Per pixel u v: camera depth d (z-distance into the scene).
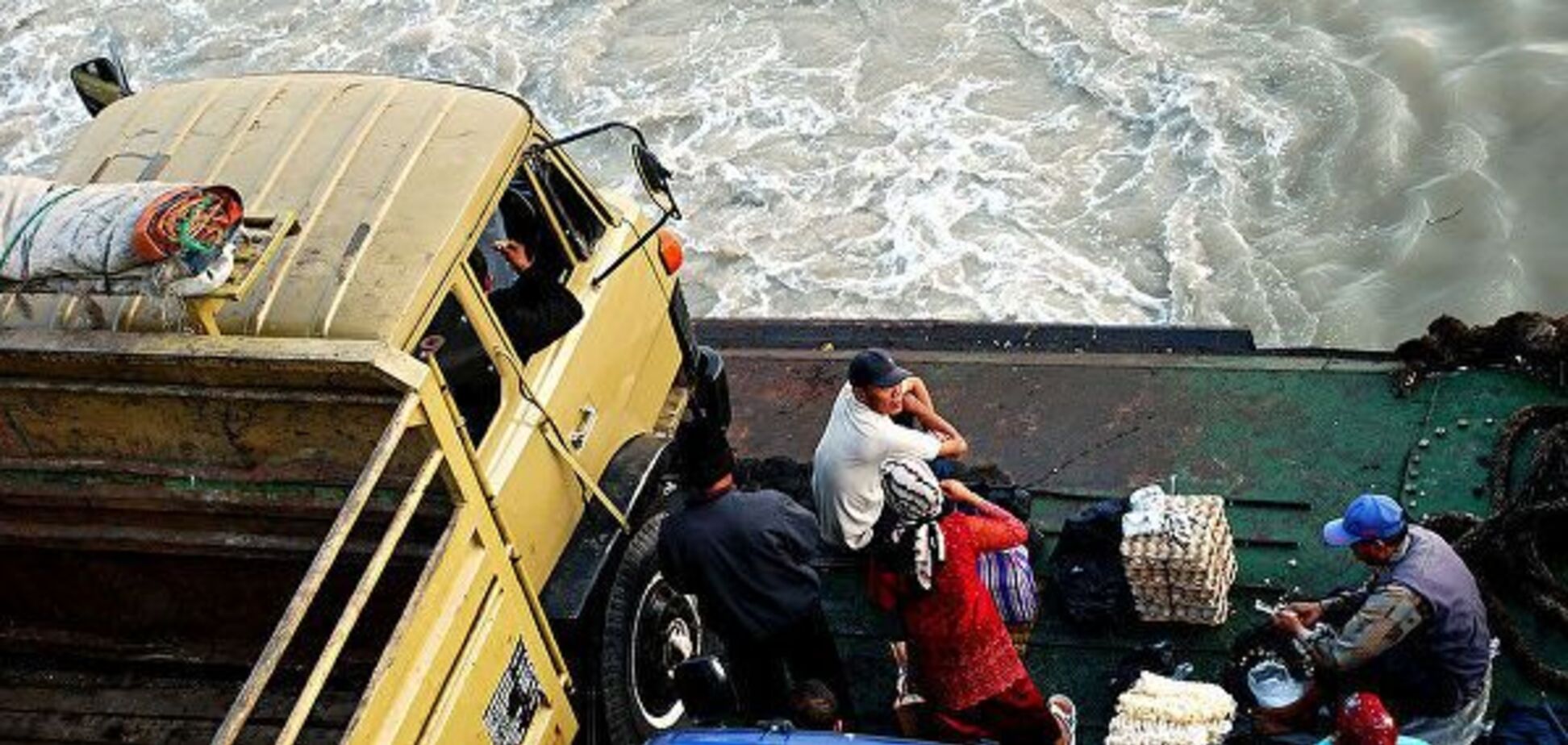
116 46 14.80
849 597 8.12
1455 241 11.07
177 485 6.21
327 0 14.91
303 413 5.83
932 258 11.38
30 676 6.95
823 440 7.07
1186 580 7.40
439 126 6.40
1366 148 11.62
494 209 6.32
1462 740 6.71
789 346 9.91
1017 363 9.39
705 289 11.49
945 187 11.88
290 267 5.93
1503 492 7.89
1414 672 6.63
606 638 6.64
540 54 13.77
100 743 6.65
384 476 5.94
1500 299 10.70
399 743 5.35
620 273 7.13
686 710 7.01
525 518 6.30
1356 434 8.52
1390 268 11.02
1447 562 6.50
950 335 9.74
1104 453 8.72
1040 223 11.53
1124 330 9.48
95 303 5.89
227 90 6.83
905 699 7.22
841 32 13.34
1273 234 11.27
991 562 7.30
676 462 7.08
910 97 12.63
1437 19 12.42
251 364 5.61
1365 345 10.62
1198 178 11.64
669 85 13.22
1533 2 12.33
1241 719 7.09
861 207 11.86
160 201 5.38
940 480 7.38
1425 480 8.16
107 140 6.66
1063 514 8.43
